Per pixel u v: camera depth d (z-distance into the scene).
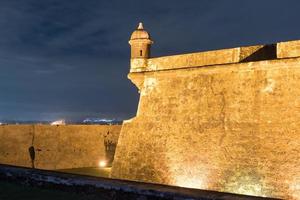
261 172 12.75
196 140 14.67
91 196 9.58
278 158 12.52
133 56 17.14
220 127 14.12
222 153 13.82
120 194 9.16
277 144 12.67
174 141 15.34
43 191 10.23
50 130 21.97
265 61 13.31
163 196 8.50
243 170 13.17
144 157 16.16
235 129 13.71
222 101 14.27
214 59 14.81
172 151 15.29
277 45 13.23
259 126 13.18
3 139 20.20
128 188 9.05
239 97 13.87
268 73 13.34
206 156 14.23
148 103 16.67
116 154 17.31
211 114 14.48
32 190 10.36
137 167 16.30
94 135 23.52
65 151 22.25
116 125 24.53
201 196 8.08
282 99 12.89
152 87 16.66
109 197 9.31
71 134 22.67
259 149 12.99
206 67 14.83
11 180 11.36
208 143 14.30
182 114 15.37
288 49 12.98
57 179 10.38
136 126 16.86
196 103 15.02
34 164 20.94
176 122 15.48
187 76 15.51
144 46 16.98
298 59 12.56
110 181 9.66
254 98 13.51
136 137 16.72
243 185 13.07
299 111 12.47
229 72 14.29
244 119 13.57
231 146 13.66
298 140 12.27
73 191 9.98
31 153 20.94
